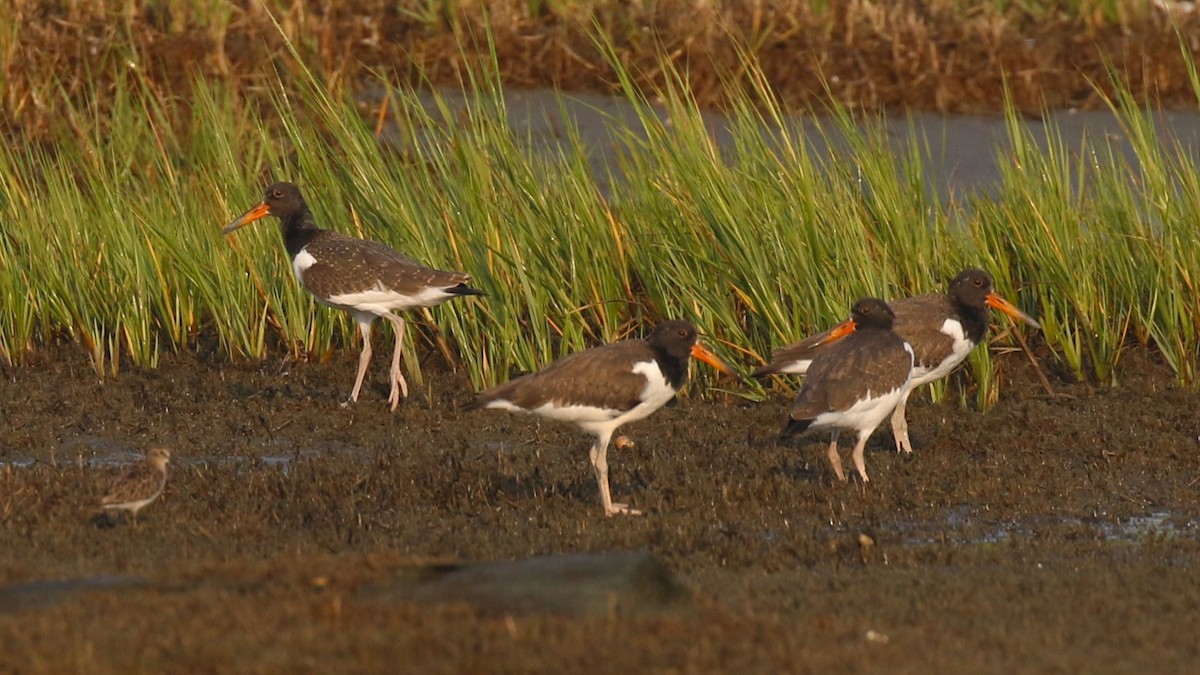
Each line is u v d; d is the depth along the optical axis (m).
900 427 14.51
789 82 26.73
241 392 16.89
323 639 8.41
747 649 8.49
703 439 14.97
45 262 18.39
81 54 25.70
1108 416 15.72
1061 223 17.08
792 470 13.79
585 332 17.14
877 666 8.42
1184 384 16.55
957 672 8.41
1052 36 28.25
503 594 9.11
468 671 7.97
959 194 22.17
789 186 16.53
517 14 28.61
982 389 15.98
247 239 18.44
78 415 15.88
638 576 9.23
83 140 20.77
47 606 9.10
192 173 19.86
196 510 12.11
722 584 10.32
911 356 13.07
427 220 17.39
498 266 16.70
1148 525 12.29
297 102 24.66
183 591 9.36
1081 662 8.69
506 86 26.98
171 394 16.77
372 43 27.72
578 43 27.61
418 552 11.05
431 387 16.88
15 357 18.03
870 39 28.06
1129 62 27.44
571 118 25.28
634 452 14.42
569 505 12.54
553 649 8.29
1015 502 12.86
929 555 11.18
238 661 8.09
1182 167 18.00
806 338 14.32
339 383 17.38
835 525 12.18
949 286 14.90
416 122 24.20
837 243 15.99
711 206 16.39
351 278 15.99
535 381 12.02
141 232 18.48
